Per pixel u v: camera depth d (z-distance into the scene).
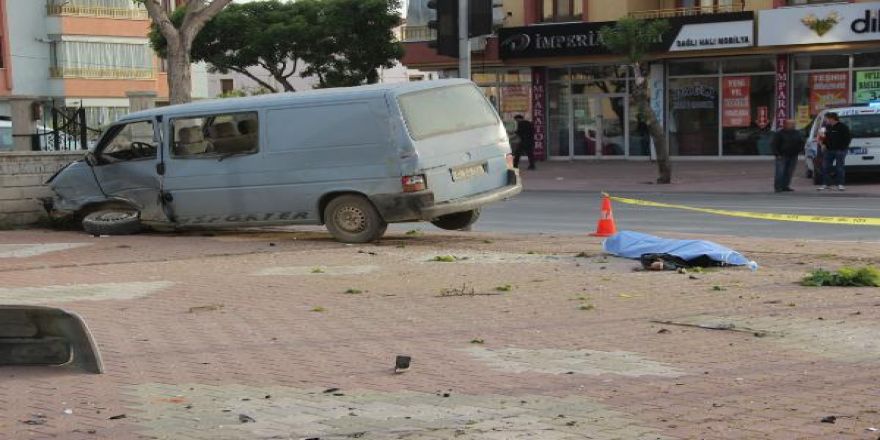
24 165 17.00
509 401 5.75
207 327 8.25
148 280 10.89
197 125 14.53
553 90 37.19
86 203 15.41
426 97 13.46
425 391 6.05
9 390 6.23
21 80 51.00
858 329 7.41
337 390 6.12
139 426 5.39
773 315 8.04
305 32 35.62
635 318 8.12
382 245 13.58
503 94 38.09
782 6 31.17
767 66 32.72
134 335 7.97
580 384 6.09
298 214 13.91
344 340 7.62
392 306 9.02
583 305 8.73
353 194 13.53
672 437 4.93
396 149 13.12
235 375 6.59
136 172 15.00
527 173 31.95
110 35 53.22
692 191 24.09
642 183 26.69
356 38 35.94
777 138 22.67
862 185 24.05
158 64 55.88
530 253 12.48
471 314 8.54
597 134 36.50
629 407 5.52
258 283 10.52
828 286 9.38
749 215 16.23
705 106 33.97
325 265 11.81
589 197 23.47
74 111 20.80
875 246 12.47
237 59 36.88
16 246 14.23
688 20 31.72
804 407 5.41
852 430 4.97
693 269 10.71
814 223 16.20
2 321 6.80
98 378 6.54
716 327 7.64
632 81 35.44
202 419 5.51
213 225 14.55
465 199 13.47
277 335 7.87
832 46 29.80
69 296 9.88
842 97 31.38
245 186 14.16
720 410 5.39
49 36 51.62
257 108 14.05
